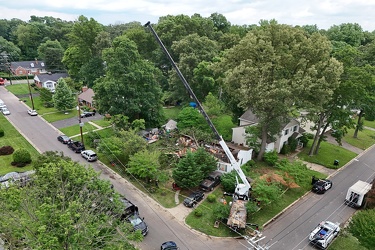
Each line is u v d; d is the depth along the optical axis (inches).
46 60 3506.4
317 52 1346.0
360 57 2532.0
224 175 1222.9
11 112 2142.0
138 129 1581.0
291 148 1653.5
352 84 1390.3
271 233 986.1
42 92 2352.4
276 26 1409.9
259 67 1370.6
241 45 1430.9
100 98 1699.1
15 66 3403.1
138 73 1690.5
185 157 1206.9
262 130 1467.8
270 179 1186.0
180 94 2288.4
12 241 583.5
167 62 2743.6
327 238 932.6
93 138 1640.0
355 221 874.8
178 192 1191.6
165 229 974.4
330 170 1478.8
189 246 901.8
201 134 1523.1
